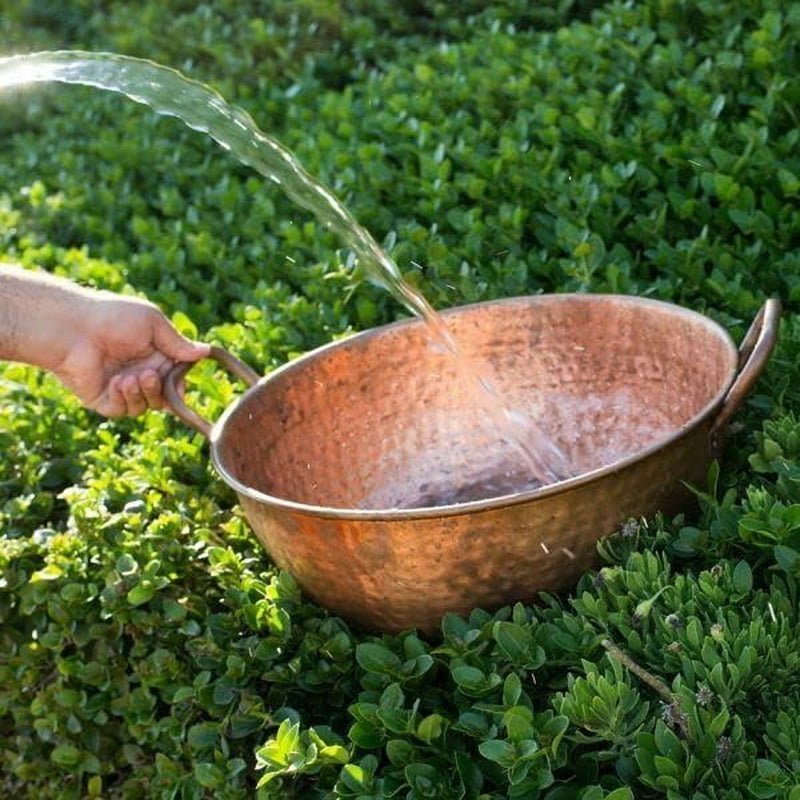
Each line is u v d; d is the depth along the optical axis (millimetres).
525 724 1281
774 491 1485
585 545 1398
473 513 1349
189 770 1576
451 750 1366
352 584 1419
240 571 1588
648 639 1342
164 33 3086
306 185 1656
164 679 1576
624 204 1951
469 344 1698
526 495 1350
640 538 1417
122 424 1928
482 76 2277
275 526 1427
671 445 1388
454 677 1354
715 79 2074
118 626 1630
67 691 1633
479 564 1379
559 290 1899
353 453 1684
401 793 1350
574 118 2127
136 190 2559
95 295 1626
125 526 1674
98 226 2426
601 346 1664
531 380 1698
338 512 1370
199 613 1603
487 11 2590
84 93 2961
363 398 1687
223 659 1537
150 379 1631
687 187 1984
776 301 1461
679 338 1597
